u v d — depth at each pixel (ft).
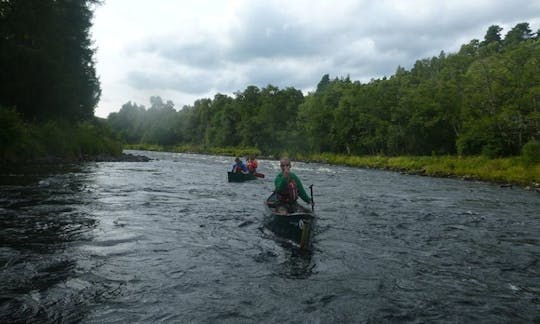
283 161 24.86
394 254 19.93
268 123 247.29
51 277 14.82
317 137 195.11
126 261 17.10
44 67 83.66
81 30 105.40
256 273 16.38
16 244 18.81
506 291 15.33
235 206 32.96
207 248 19.67
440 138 141.90
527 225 28.45
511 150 109.91
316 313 12.82
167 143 367.86
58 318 11.67
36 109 94.17
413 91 152.87
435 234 24.76
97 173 60.08
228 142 290.76
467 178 79.87
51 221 23.94
